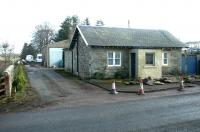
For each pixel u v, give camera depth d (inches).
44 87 816.3
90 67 1018.7
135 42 1076.5
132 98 628.4
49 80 1013.2
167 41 1155.3
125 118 420.8
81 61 1125.1
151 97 637.3
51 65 2022.6
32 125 391.5
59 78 1090.7
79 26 1131.9
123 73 1054.4
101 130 355.9
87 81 958.4
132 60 1053.8
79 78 1085.8
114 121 403.2
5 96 623.2
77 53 1185.4
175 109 483.2
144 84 858.1
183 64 1172.5
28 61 2915.8
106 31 1143.0
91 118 426.6
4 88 626.5
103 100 605.6
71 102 582.9
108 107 519.5
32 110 504.4
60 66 2017.7
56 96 659.4
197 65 1187.9
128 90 740.0
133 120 406.6
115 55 1051.3
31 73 1342.3
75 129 364.2
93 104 557.3
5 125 397.1
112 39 1067.9
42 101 591.8
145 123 386.9
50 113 472.7
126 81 935.7
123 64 1059.9
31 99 612.1
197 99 589.6
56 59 2039.9
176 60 1160.2
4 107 532.1
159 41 1137.4
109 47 1029.2
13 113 480.4
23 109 514.3
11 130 369.4
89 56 1019.9
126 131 348.8
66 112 478.6
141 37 1151.0
